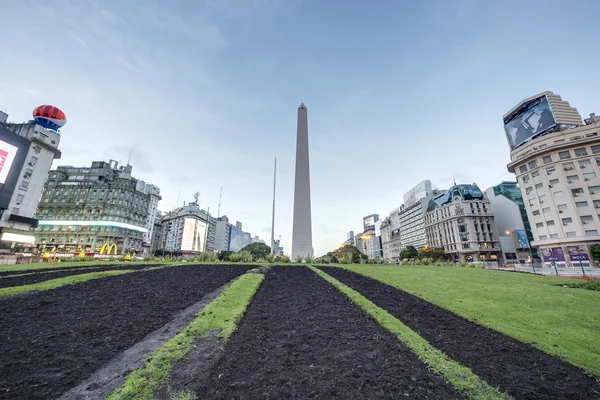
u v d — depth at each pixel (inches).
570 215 2128.4
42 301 314.5
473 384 157.9
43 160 2417.6
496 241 3484.3
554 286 506.0
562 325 269.9
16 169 1800.0
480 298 378.0
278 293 396.5
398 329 243.6
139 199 4101.9
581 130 2185.0
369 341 222.4
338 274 617.9
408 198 5265.8
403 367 179.8
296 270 677.3
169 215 5856.3
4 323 244.2
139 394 140.3
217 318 259.9
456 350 212.5
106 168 4141.2
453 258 3607.3
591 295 412.5
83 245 3526.1
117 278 466.0
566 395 154.3
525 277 665.6
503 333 249.9
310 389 153.5
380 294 404.5
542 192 2329.0
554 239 2187.5
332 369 176.4
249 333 235.5
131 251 3811.5
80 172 4092.0
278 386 156.0
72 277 435.8
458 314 305.4
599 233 1994.3
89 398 137.6
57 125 2556.6
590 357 199.3
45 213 3710.6
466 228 3570.4
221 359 185.8
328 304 335.9
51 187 3880.4
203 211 6028.5
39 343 205.8
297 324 261.4
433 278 555.8
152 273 543.2
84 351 193.8
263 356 193.5
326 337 230.1
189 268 653.9
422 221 4461.1
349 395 148.4
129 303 319.3
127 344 206.7
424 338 236.8
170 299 341.1
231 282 463.8
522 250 3344.0
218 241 6943.9
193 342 206.8
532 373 178.7
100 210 3705.7
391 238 5792.3
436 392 152.3
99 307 300.4
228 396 144.6
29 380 153.8
